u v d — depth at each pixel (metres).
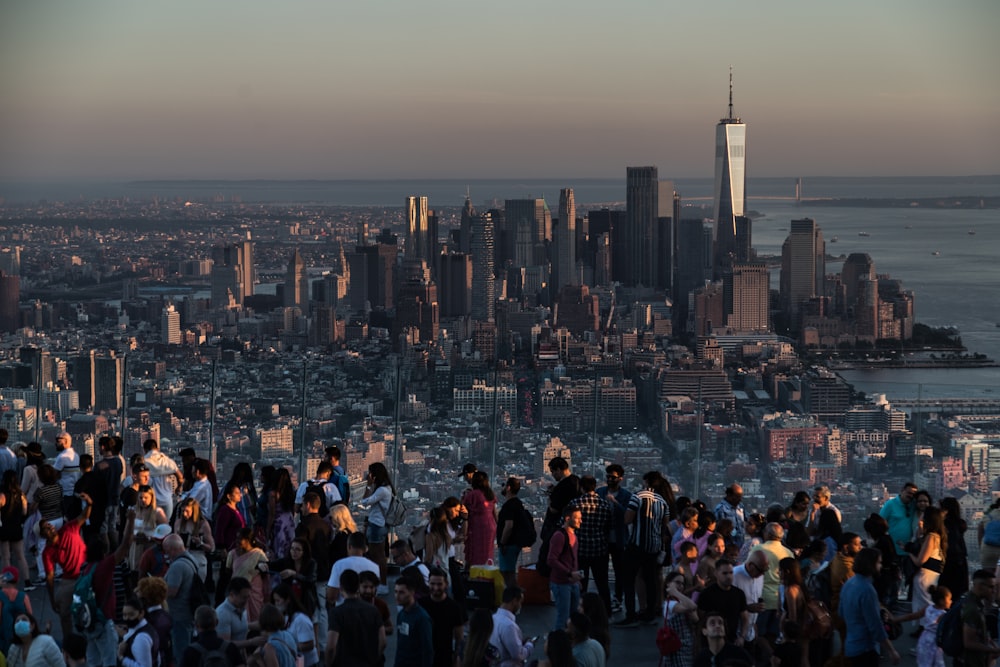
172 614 12.52
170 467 16.80
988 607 12.88
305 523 14.18
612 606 16.17
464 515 15.89
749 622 13.07
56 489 16.36
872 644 12.49
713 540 13.55
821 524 15.01
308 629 12.12
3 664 11.45
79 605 12.48
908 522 16.14
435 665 11.91
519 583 16.34
